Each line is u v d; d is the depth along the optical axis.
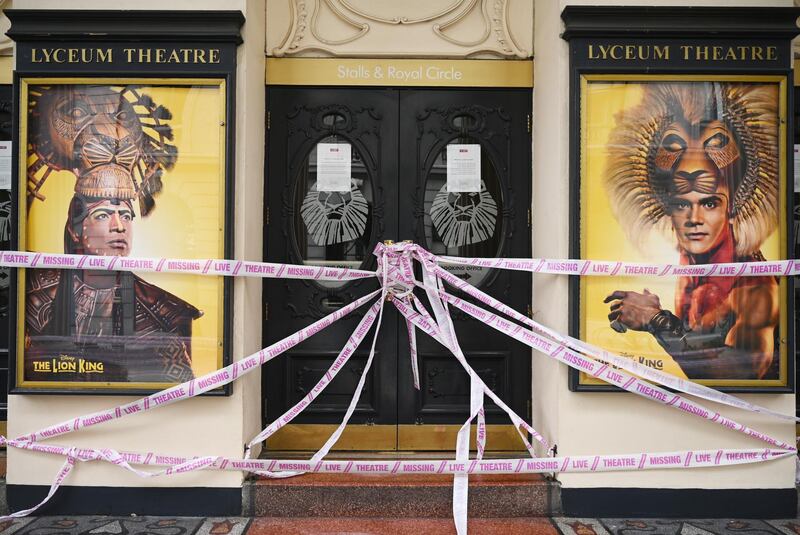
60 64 3.81
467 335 4.36
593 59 3.81
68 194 3.82
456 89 4.37
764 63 3.81
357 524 3.69
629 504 3.83
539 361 4.18
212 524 3.68
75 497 3.82
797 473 3.98
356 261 4.38
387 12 4.33
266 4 4.31
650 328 3.82
